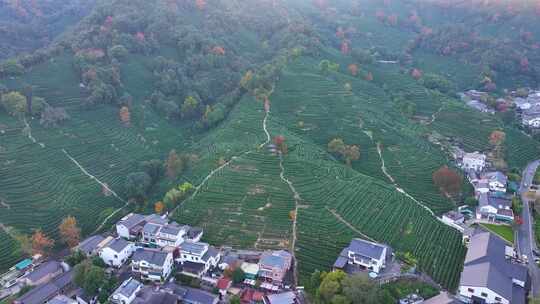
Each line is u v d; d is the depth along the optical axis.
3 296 121.06
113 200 170.25
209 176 167.00
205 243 131.38
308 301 110.94
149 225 136.38
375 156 192.38
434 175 171.88
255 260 126.56
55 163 179.75
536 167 195.25
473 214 154.62
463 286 111.50
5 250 139.38
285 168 167.88
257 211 146.50
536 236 139.62
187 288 115.56
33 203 159.75
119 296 110.06
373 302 100.38
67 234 142.25
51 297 116.94
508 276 114.50
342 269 118.56
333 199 151.62
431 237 139.50
